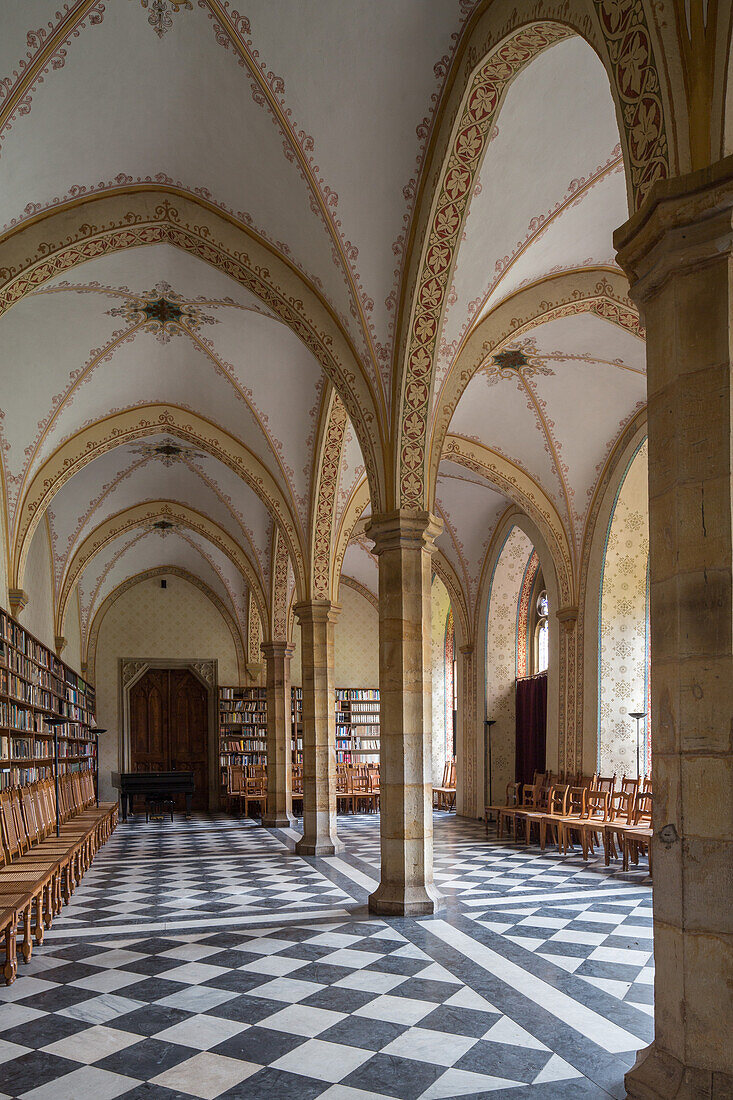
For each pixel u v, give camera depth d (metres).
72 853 9.35
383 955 6.82
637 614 13.73
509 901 8.98
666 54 3.67
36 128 6.87
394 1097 4.17
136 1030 5.16
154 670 23.33
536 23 5.18
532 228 8.08
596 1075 4.39
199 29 6.34
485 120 6.43
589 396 12.56
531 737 17.20
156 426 13.30
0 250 7.73
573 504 14.13
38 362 11.17
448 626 23.62
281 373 11.79
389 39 6.20
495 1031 5.05
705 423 3.61
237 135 7.29
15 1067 4.61
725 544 3.51
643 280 3.91
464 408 13.11
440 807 21.19
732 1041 3.31
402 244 7.75
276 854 13.30
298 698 24.00
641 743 13.55
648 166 3.85
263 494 13.55
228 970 6.45
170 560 22.73
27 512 12.51
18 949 7.21
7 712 10.32
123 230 8.19
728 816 3.40
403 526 8.60
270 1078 4.42
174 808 22.84
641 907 8.63
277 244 8.32
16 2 5.91
